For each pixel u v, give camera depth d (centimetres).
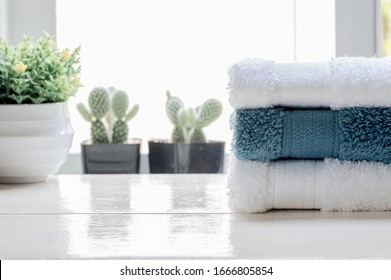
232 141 85
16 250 70
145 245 72
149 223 82
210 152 129
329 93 84
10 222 82
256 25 141
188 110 131
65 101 109
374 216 84
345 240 73
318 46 138
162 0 142
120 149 129
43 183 109
